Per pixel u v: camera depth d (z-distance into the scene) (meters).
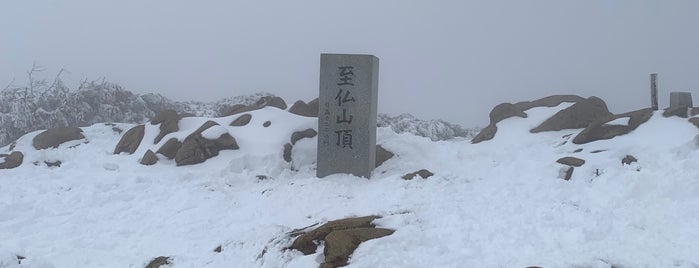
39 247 7.74
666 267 5.10
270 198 9.82
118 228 8.57
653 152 10.10
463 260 5.65
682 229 5.95
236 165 12.09
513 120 14.34
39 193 10.58
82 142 14.62
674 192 7.32
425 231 6.67
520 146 12.62
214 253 7.16
